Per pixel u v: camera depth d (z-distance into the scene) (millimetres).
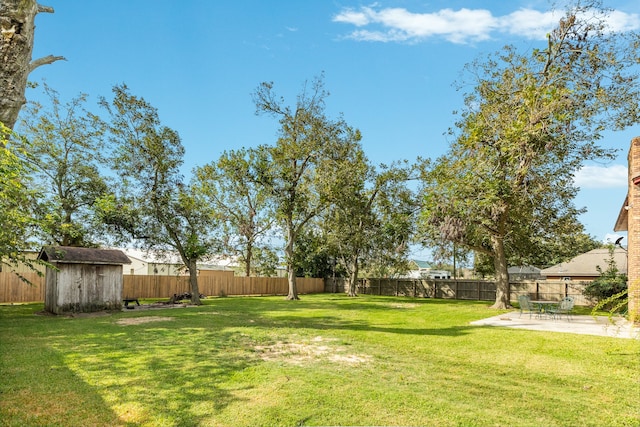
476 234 18891
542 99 14859
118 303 16328
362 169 27500
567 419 4746
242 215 31469
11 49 5922
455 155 18781
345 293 35031
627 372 6988
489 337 10156
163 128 19422
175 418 4449
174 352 7754
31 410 4609
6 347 8062
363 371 6613
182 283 27047
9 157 7320
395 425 4371
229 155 25625
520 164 16188
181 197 19750
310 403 4961
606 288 19266
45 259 15219
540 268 40906
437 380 6266
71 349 7906
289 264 26516
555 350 8602
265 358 7434
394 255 30766
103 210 19062
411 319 14352
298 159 25469
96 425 4250
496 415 4770
